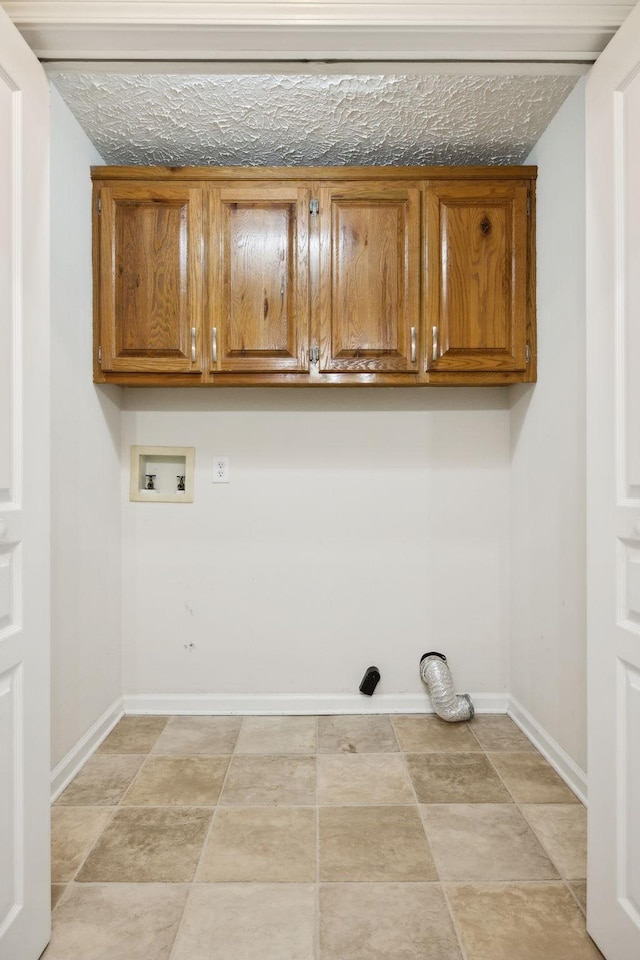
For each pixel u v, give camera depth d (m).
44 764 1.25
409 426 2.50
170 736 2.26
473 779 1.93
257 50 1.24
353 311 2.15
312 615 2.50
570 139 1.86
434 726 2.35
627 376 1.14
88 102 1.87
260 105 1.88
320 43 1.21
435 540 2.51
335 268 2.15
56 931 1.28
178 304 2.14
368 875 1.46
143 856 1.53
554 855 1.54
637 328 1.11
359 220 2.14
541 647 2.15
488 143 2.15
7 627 1.12
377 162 2.29
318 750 2.14
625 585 1.16
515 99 1.87
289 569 2.50
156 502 2.49
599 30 1.18
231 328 2.15
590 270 1.28
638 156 1.09
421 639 2.51
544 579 2.12
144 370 2.15
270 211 2.14
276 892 1.40
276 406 2.49
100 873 1.47
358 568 2.50
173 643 2.50
